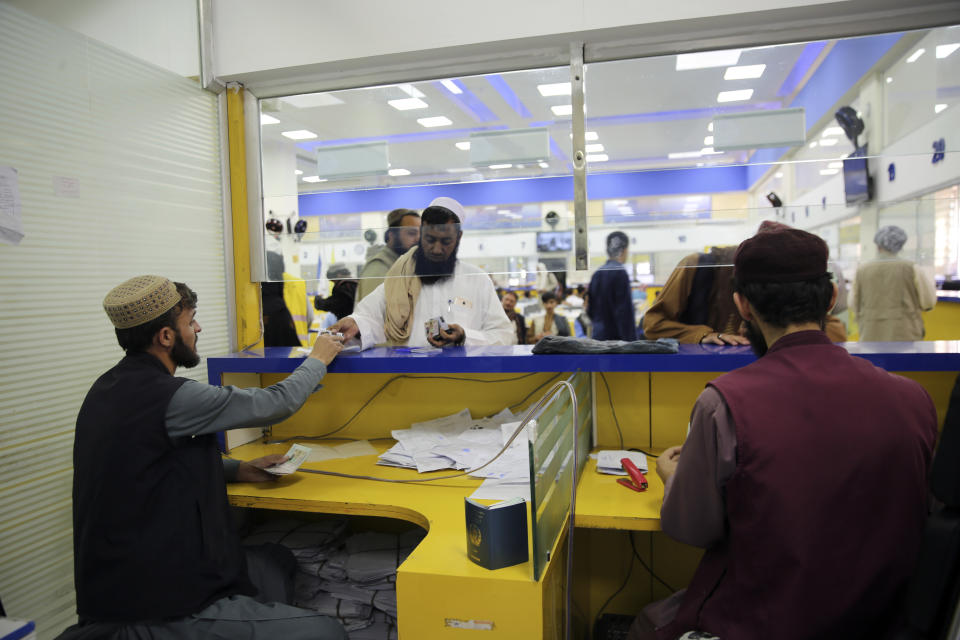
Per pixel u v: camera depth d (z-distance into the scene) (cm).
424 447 174
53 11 160
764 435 85
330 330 189
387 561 164
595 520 129
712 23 172
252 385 198
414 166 214
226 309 212
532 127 195
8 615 138
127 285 126
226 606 120
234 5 198
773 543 85
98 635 112
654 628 112
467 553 116
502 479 145
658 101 215
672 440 177
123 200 169
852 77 203
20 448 140
